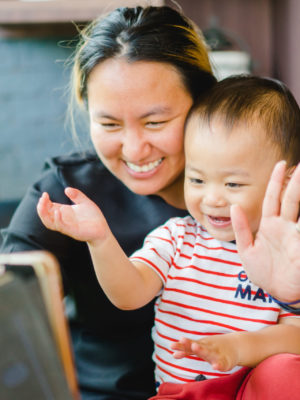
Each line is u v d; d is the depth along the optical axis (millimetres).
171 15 921
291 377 700
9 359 399
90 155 1047
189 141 839
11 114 2678
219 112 820
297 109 883
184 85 854
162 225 939
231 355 720
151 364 937
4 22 2436
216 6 2891
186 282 858
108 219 943
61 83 2670
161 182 903
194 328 837
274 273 725
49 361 416
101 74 821
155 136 845
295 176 678
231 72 2557
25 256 421
